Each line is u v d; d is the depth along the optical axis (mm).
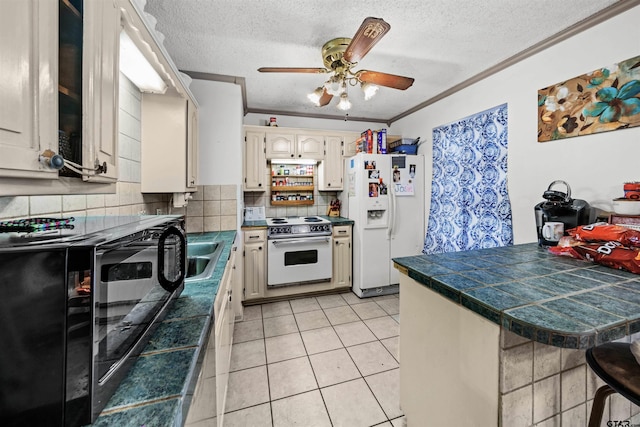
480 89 2377
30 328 442
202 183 2396
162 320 839
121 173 1512
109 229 662
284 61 2102
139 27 1042
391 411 1439
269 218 3391
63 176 650
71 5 673
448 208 2775
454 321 985
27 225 682
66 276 452
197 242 1954
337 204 3561
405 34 1768
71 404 454
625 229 1142
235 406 1473
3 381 437
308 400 1516
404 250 3088
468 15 1582
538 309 765
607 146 1549
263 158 3076
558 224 1508
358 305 2779
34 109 526
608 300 818
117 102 862
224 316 1396
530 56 1956
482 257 1356
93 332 468
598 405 828
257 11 1536
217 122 2406
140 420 471
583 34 1641
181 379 578
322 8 1516
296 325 2361
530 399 845
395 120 3639
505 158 2174
